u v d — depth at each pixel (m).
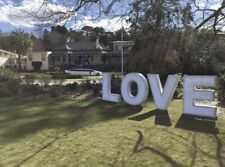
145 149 8.98
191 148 9.05
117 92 19.06
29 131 11.16
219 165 7.74
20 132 11.04
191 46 18.73
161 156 8.39
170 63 23.69
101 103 17.03
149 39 23.03
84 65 63.50
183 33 17.09
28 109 15.59
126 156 8.43
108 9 13.51
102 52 66.38
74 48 68.81
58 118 13.34
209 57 23.92
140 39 23.20
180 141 9.74
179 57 24.83
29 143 9.73
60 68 61.09
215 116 12.69
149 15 15.70
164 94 14.37
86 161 8.10
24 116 13.83
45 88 21.58
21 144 9.63
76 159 8.26
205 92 12.92
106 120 12.91
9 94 20.53
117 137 10.24
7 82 21.22
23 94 20.62
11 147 9.34
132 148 9.08
